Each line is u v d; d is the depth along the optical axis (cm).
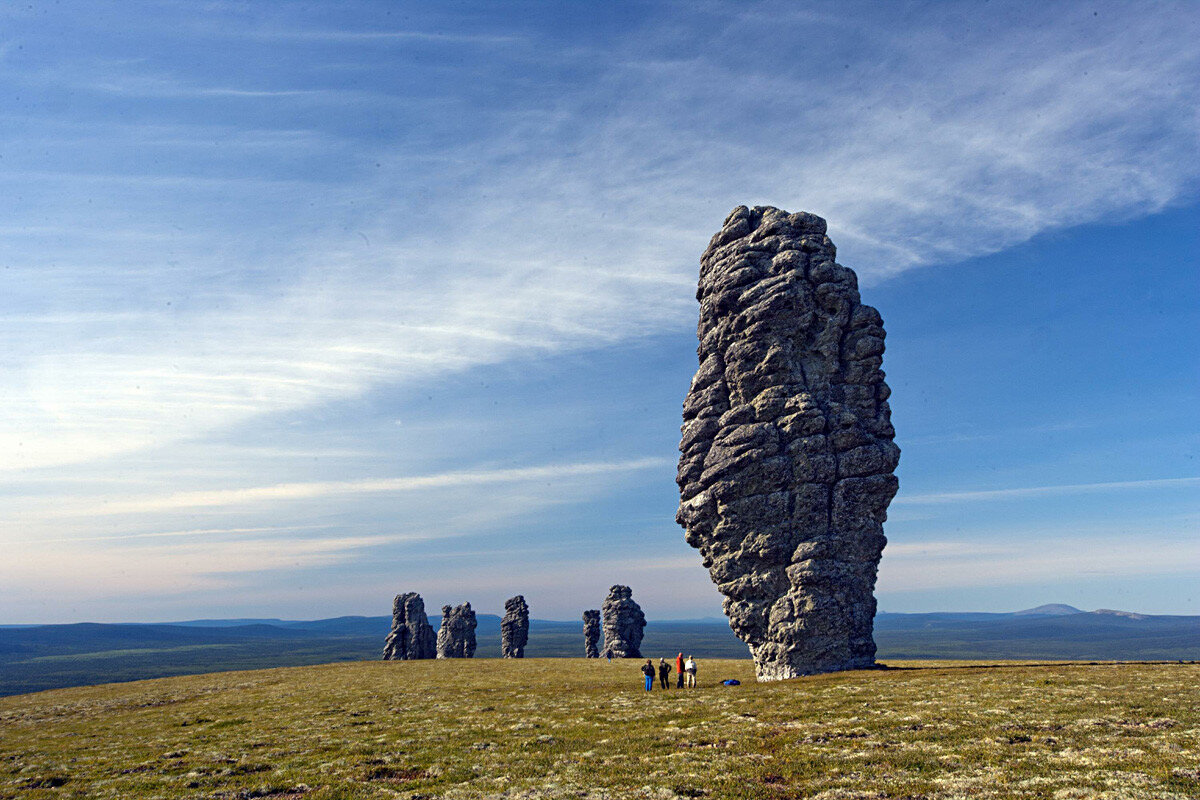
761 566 6316
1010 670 5259
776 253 6881
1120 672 4794
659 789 2650
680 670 5925
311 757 3678
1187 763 2486
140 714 6122
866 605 6153
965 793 2347
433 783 2967
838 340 6612
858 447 6334
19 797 3155
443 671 8912
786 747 3191
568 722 4316
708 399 6956
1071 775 2442
